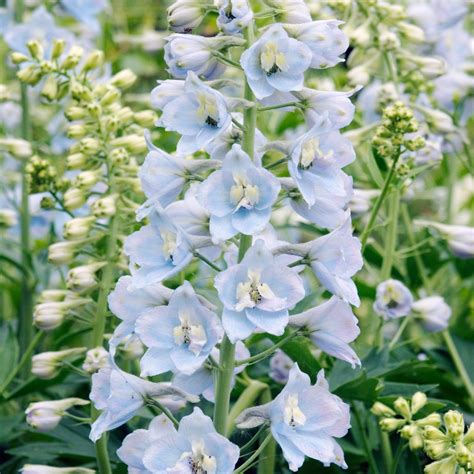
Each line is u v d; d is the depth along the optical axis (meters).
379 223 1.59
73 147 1.43
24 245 1.75
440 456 1.26
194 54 1.16
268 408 1.14
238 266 1.12
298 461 1.12
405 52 1.62
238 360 1.17
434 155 1.56
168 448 1.13
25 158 1.65
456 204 2.21
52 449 1.43
